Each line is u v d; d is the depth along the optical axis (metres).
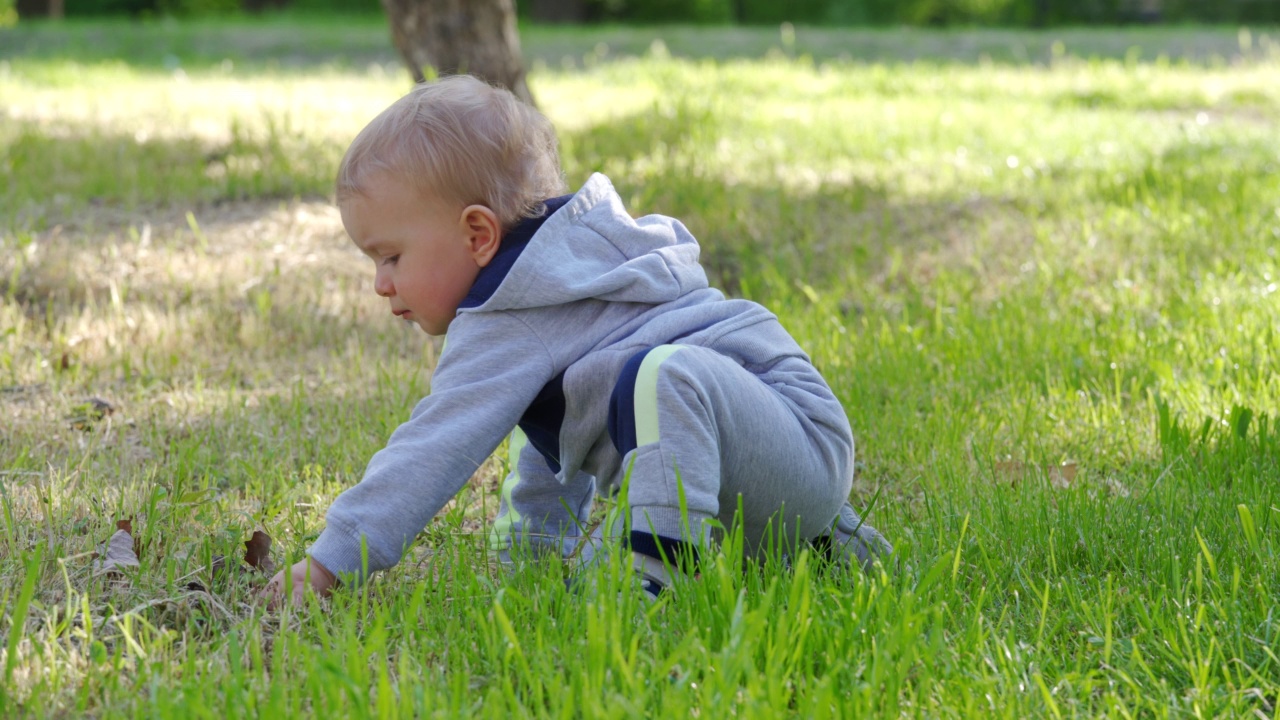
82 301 4.30
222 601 2.12
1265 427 2.87
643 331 2.12
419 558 2.39
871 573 2.24
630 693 1.64
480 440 2.09
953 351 3.79
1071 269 4.71
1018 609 2.06
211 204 5.63
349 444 3.03
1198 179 6.10
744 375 2.08
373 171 2.16
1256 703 1.77
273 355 3.95
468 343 2.13
